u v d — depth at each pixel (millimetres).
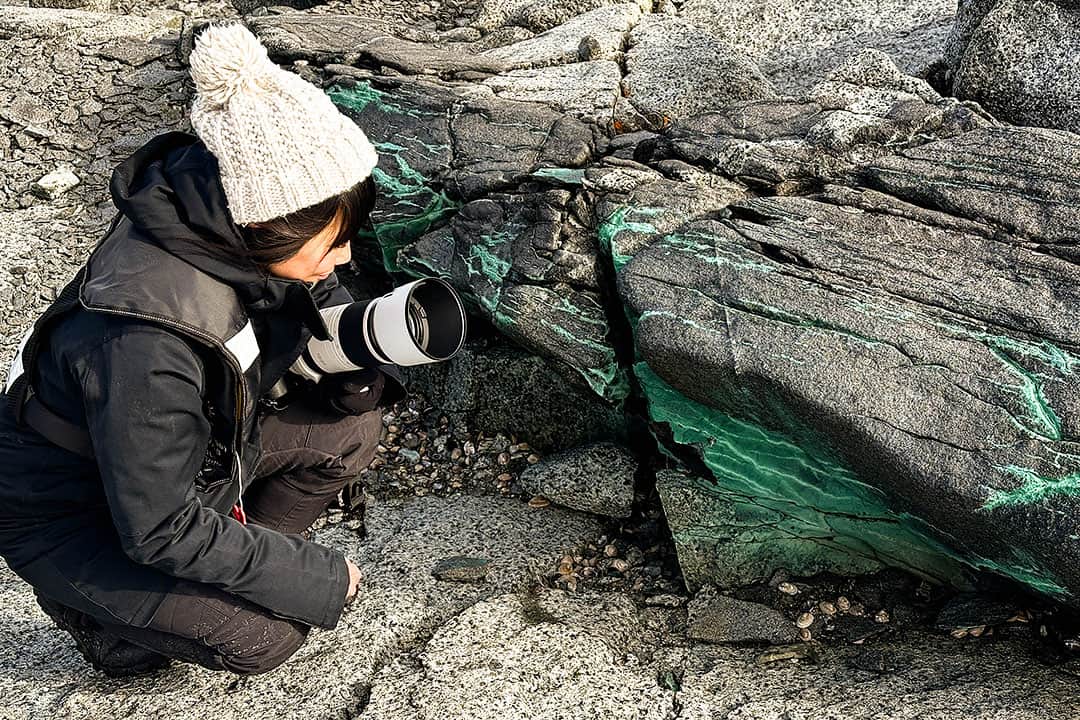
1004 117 3326
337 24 4398
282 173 1861
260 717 2449
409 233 3564
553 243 3133
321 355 2465
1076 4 3215
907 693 2449
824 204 2859
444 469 3389
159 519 2008
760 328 2646
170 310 1945
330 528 3154
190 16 5258
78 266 4195
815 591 2803
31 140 4672
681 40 4020
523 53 4125
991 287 2557
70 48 4902
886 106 3174
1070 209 2633
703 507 2871
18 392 2092
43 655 2672
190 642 2307
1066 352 2400
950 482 2354
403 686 2521
